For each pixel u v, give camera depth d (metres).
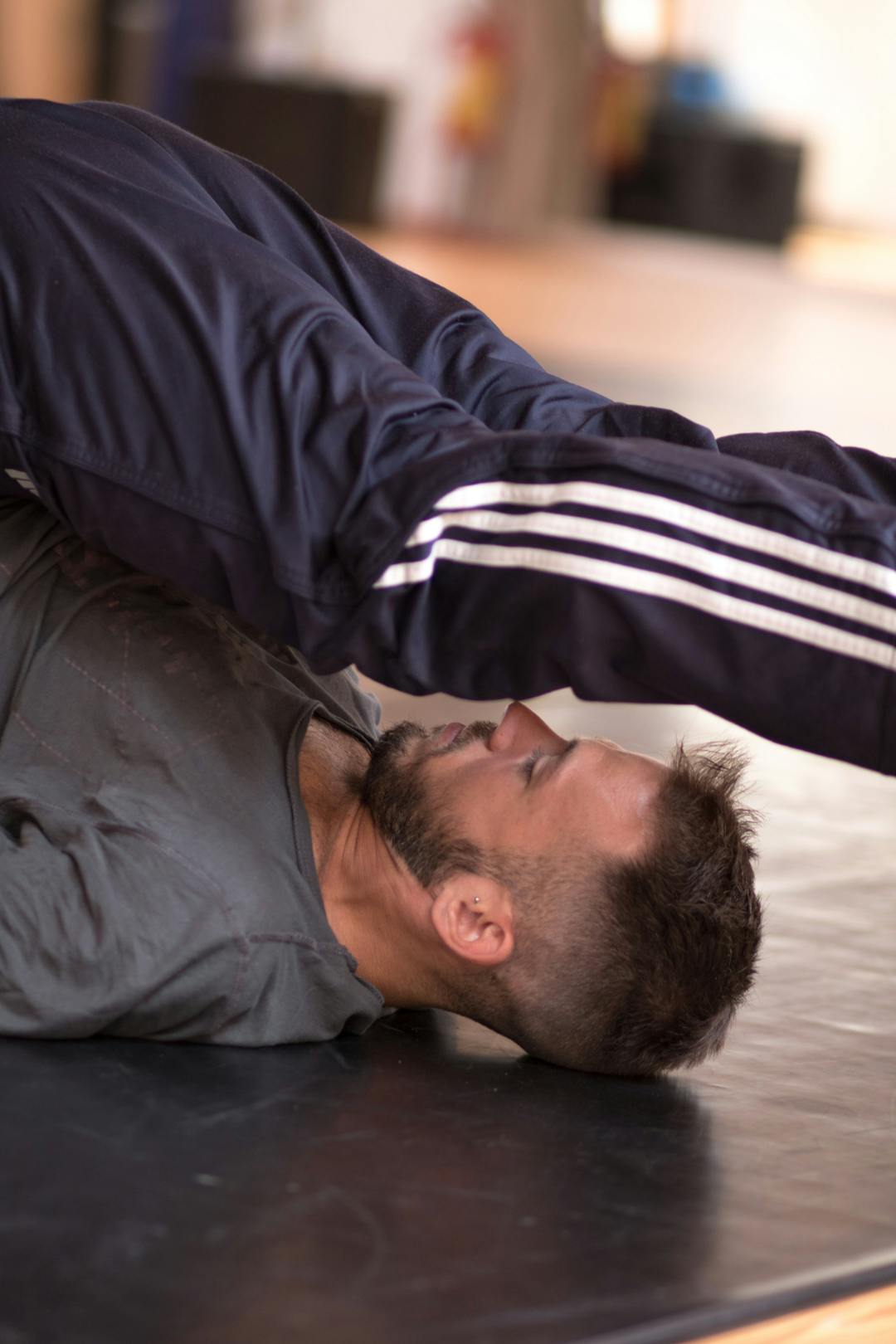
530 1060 1.75
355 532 1.50
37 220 1.65
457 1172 1.44
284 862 1.65
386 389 1.56
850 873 2.47
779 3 16.77
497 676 1.58
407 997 1.76
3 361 1.63
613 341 8.50
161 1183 1.34
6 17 9.90
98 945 1.52
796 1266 1.34
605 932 1.64
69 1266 1.21
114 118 1.88
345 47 11.80
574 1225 1.37
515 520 1.50
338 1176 1.40
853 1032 1.89
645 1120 1.61
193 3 10.77
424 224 12.38
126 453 1.58
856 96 17.08
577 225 13.17
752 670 1.49
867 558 1.45
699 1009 1.67
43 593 1.80
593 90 12.55
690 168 14.65
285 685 1.82
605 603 1.49
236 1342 1.15
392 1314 1.20
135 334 1.59
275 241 1.94
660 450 1.51
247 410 1.55
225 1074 1.57
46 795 1.66
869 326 11.20
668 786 1.68
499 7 11.91
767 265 14.28
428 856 1.67
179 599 1.83
